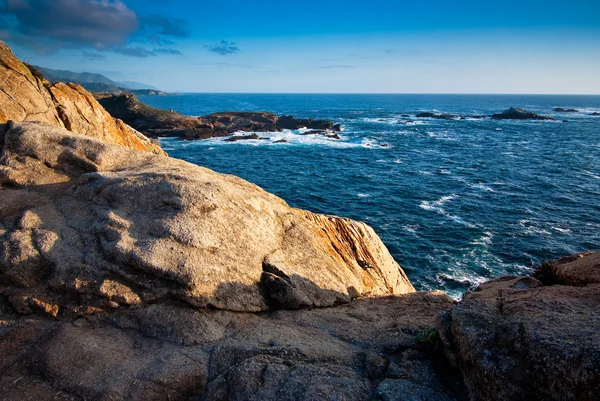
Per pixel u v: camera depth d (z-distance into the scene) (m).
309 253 11.15
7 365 7.19
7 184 10.77
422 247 28.27
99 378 6.86
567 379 4.88
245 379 6.52
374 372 6.88
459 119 135.25
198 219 9.53
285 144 76.69
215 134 85.38
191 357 7.45
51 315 8.29
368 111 185.25
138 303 8.41
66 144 11.78
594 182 46.22
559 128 106.19
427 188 44.00
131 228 9.27
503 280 11.89
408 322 8.98
